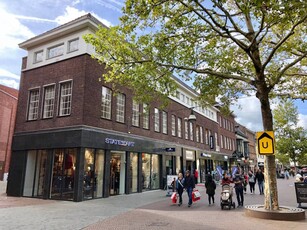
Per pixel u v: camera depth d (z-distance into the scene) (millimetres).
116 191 18469
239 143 51906
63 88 17359
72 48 17625
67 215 10445
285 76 14344
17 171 18141
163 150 23672
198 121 33281
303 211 9617
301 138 34625
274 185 10172
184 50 10742
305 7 7648
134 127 20250
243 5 7816
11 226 8422
